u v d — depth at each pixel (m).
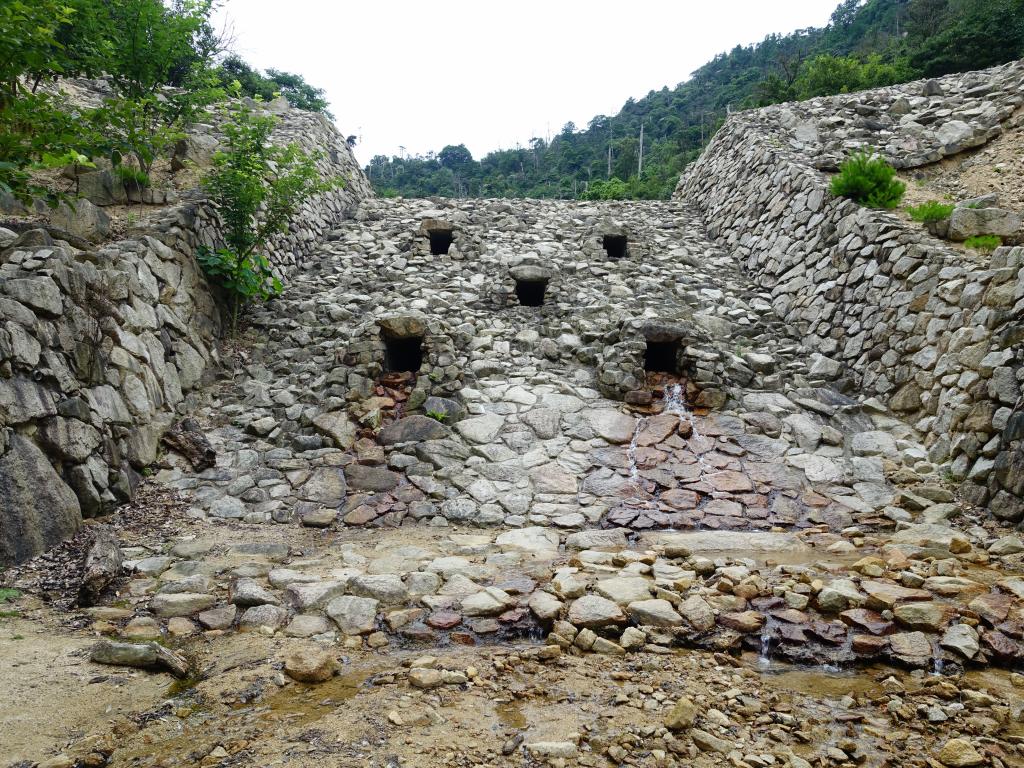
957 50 18.31
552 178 45.81
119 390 5.74
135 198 7.89
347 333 8.67
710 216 13.56
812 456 6.73
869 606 4.02
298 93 20.98
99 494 5.15
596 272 11.04
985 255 7.27
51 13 5.33
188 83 8.50
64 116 5.56
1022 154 9.91
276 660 3.37
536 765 2.59
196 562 4.61
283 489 6.12
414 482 6.32
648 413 7.61
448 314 9.48
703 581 4.39
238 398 7.50
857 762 2.71
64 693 2.92
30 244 5.33
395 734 2.77
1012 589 4.04
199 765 2.51
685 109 51.81
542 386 7.98
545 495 6.18
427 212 13.65
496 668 3.38
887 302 7.71
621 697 3.11
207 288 8.00
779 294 10.03
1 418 4.26
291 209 8.68
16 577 4.01
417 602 4.11
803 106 13.27
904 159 10.70
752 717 3.02
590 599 4.00
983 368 5.95
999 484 5.43
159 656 3.25
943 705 3.13
